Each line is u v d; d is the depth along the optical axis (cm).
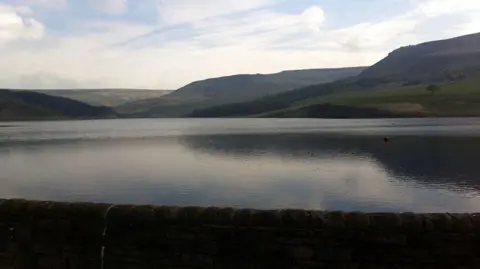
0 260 582
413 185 2794
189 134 9162
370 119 15200
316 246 529
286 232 534
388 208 2172
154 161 4281
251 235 540
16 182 3042
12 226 583
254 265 539
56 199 2400
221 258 546
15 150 5716
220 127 12538
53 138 8175
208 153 5047
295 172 3425
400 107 16075
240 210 552
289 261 533
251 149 5500
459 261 509
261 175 3266
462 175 3156
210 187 2756
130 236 562
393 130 8619
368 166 3753
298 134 8238
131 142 7031
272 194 2523
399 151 4903
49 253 575
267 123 14738
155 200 2355
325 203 2286
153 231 559
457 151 4750
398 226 516
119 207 571
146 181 3005
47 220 577
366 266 521
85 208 573
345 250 524
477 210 2111
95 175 3328
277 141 6744
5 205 585
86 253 569
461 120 12612
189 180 3034
